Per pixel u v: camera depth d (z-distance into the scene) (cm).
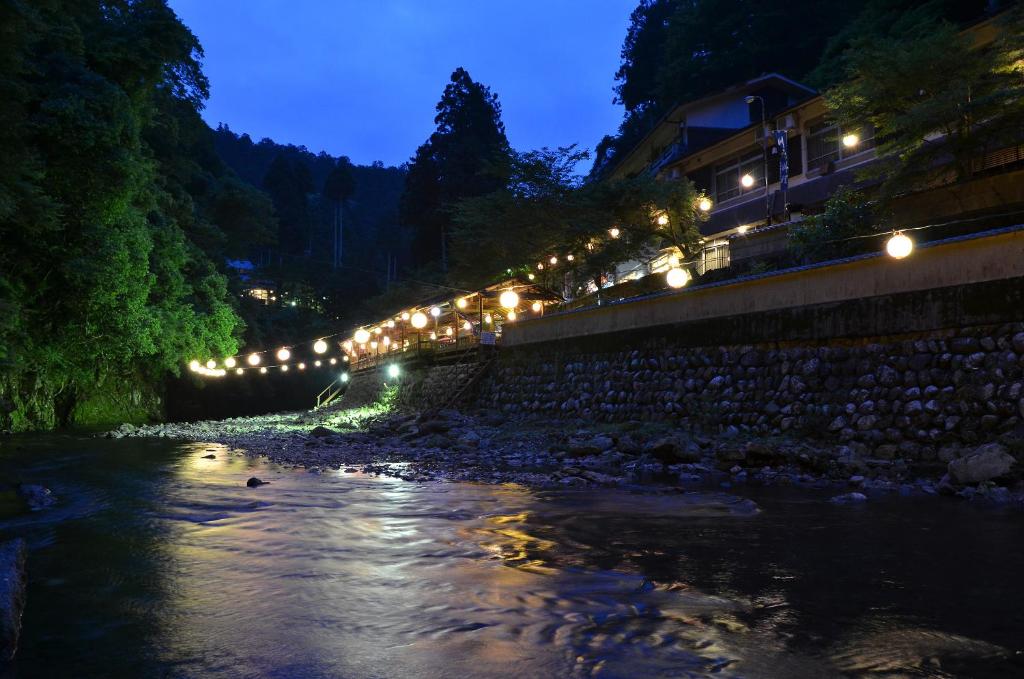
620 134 6306
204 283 3609
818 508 831
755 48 4534
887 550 617
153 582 545
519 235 2897
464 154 6397
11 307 1811
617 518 788
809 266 1303
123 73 2456
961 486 929
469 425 2027
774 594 492
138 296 2516
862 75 1830
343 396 4250
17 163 1516
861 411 1180
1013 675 351
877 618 438
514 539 688
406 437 1920
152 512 859
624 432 1544
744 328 1440
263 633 429
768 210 2577
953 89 1569
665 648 393
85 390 3203
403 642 409
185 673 368
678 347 1606
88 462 1502
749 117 3544
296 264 6838
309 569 580
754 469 1144
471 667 370
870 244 1636
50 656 395
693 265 2530
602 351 1859
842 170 2470
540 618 448
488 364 2389
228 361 3531
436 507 877
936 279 1106
